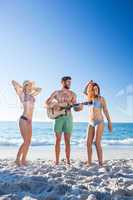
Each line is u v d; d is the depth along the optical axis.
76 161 8.46
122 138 34.06
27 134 7.29
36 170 6.38
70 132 7.64
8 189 4.77
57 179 5.41
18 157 7.33
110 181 5.38
